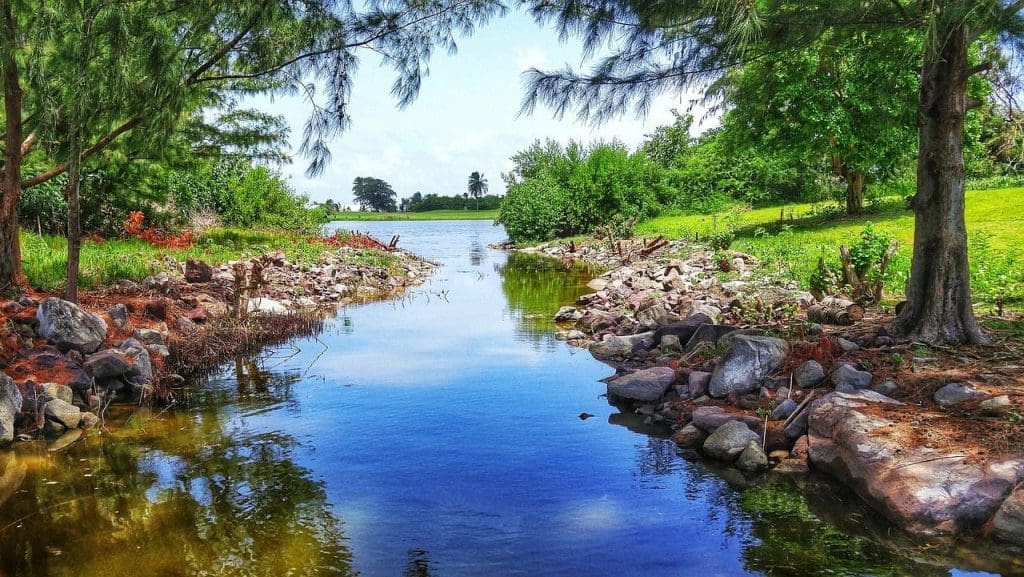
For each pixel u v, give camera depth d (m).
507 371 9.41
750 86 9.51
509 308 15.39
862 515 5.01
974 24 6.43
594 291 18.23
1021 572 4.15
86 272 12.13
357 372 9.39
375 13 8.08
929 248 7.95
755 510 5.13
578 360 10.05
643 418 7.41
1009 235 15.33
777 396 7.00
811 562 4.34
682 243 25.34
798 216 27.81
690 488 5.55
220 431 6.93
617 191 37.22
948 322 7.86
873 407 6.02
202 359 9.58
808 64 9.83
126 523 4.90
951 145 7.73
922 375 6.77
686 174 38.69
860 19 6.94
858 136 21.81
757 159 36.03
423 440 6.65
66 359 7.91
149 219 21.81
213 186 27.95
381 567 4.28
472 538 4.68
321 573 4.20
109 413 7.54
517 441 6.64
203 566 4.29
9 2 8.26
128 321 9.45
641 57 7.50
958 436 5.32
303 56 8.30
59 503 5.25
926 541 4.57
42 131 10.34
